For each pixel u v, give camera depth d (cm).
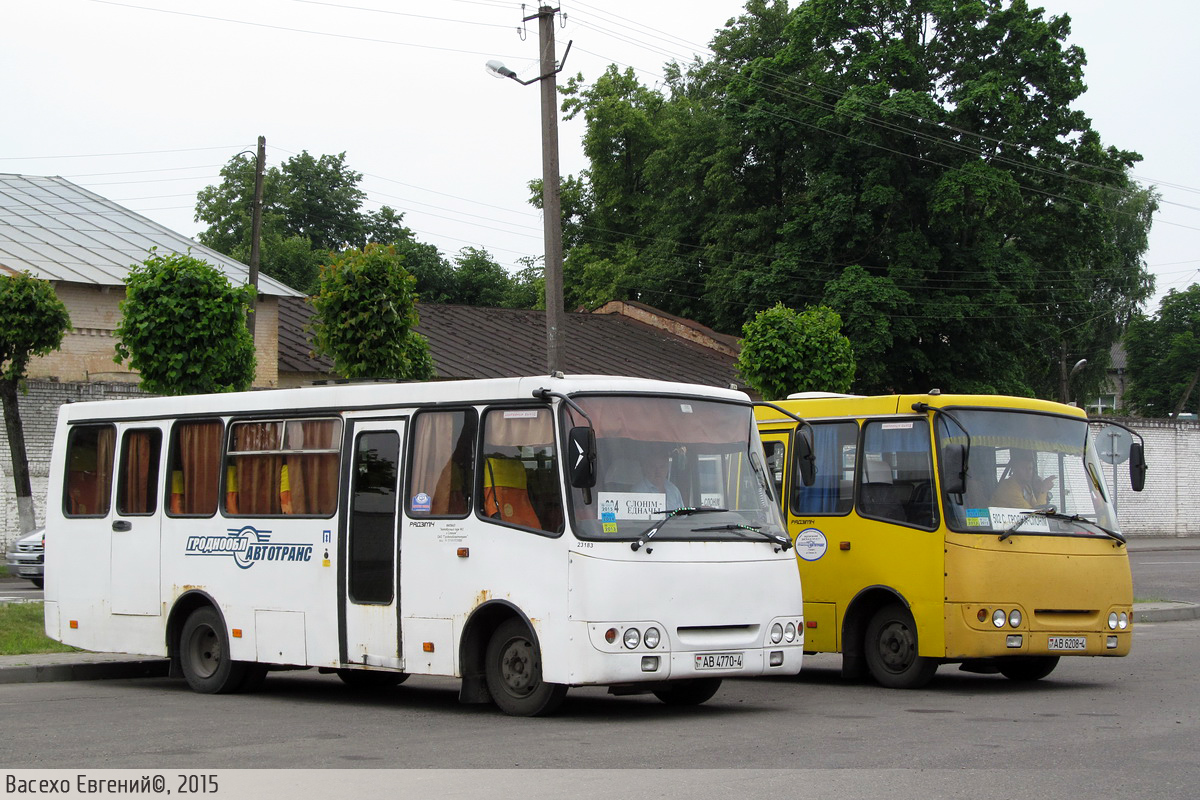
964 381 4506
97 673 1450
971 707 1150
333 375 3331
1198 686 1313
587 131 5806
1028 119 4272
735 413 1153
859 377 4219
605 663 1004
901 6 4288
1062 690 1294
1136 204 6550
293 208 7200
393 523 1161
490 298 7006
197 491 1343
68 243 3441
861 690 1316
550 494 1048
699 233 5322
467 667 1096
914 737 949
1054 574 1296
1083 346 6297
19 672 1402
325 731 1002
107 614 1408
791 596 1120
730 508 1112
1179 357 7188
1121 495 5019
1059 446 1364
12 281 2530
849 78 4272
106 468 1434
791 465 1455
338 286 2019
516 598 1056
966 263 4269
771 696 1260
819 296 4322
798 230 4403
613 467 1055
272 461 1279
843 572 1379
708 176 4903
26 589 2427
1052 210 4406
